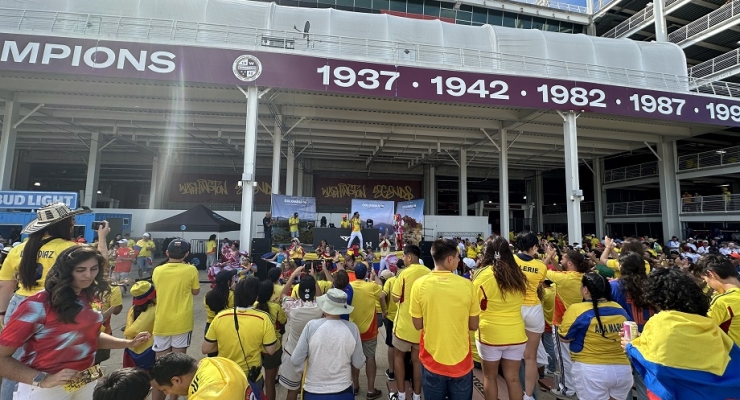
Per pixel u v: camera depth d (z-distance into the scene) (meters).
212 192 25.08
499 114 16.03
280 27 13.84
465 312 2.64
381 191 27.62
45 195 12.56
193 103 14.77
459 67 12.26
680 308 1.97
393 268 7.15
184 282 3.52
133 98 14.37
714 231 19.80
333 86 11.30
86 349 2.07
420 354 2.74
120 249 9.26
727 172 17.06
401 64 11.83
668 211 19.45
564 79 12.88
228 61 10.87
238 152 23.16
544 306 4.28
